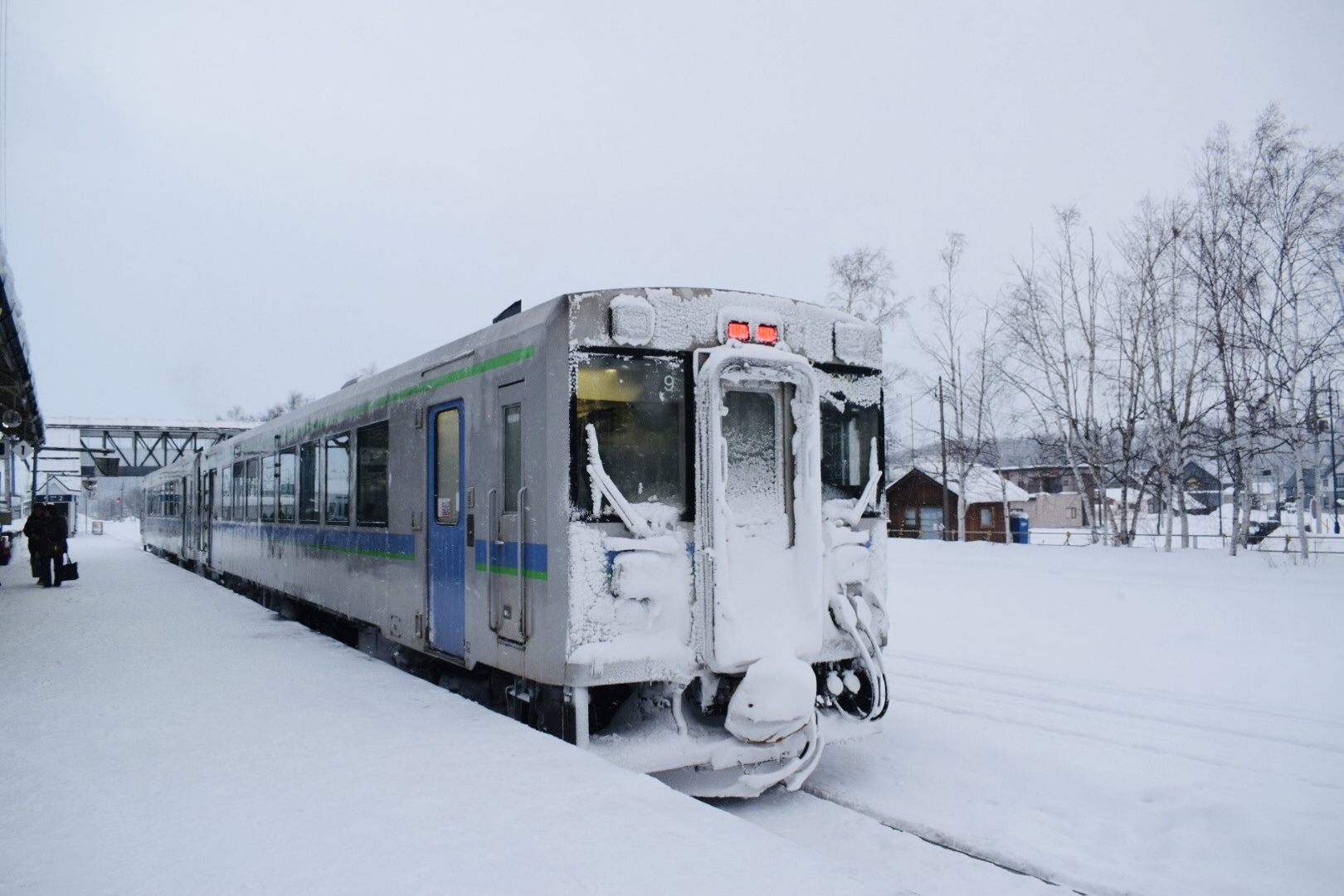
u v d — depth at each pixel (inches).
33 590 581.9
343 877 127.0
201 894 122.3
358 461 337.7
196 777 175.2
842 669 225.3
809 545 203.5
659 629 194.9
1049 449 1119.6
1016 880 162.9
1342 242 810.2
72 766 184.4
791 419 209.2
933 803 200.8
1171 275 937.5
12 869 131.5
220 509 636.1
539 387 204.2
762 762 198.4
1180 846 173.3
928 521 1455.5
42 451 1642.5
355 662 302.4
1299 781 207.6
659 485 199.5
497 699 243.3
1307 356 809.5
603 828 144.3
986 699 292.0
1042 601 507.8
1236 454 837.2
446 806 155.2
